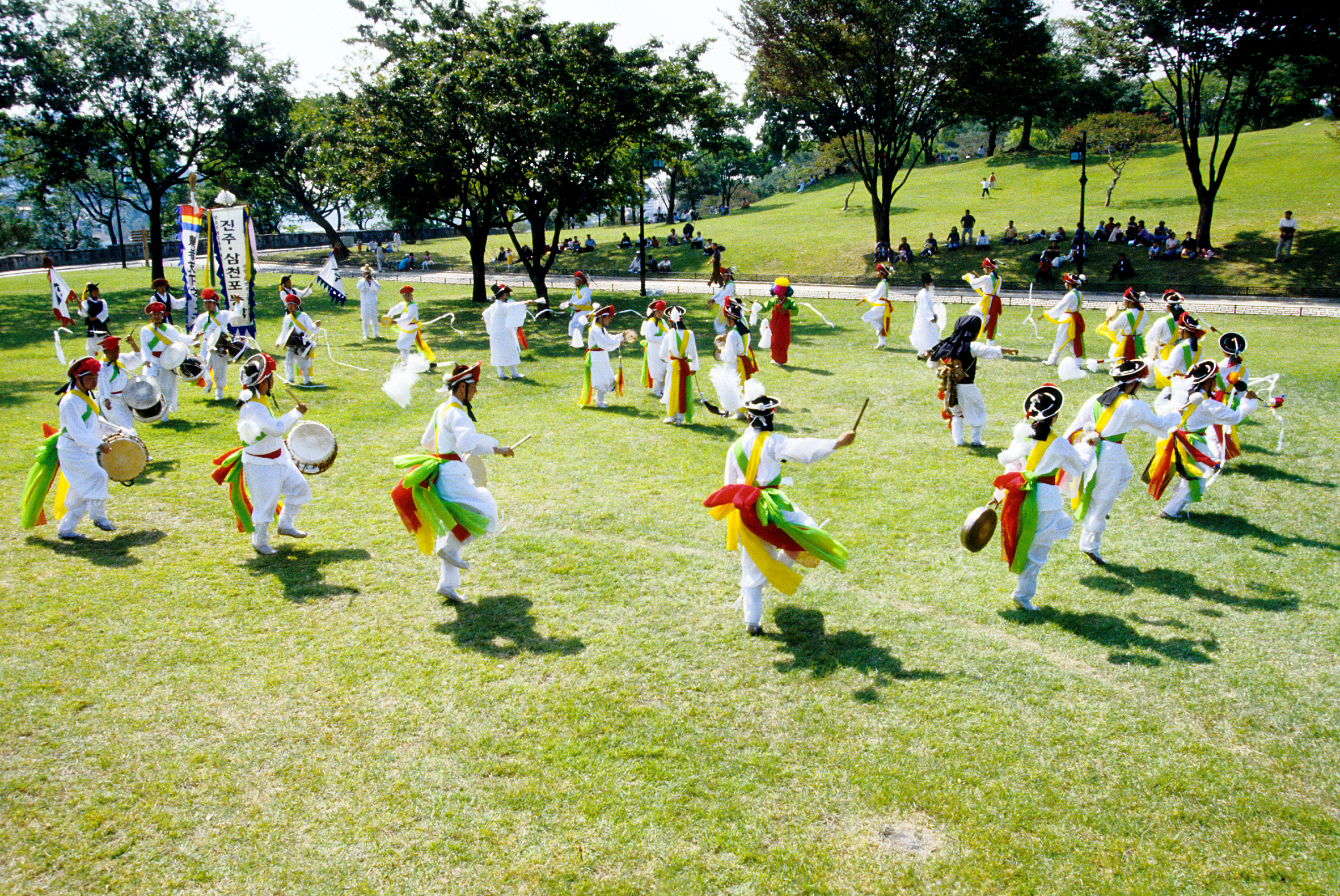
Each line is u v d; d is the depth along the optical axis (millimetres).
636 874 3930
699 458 10500
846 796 4449
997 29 30188
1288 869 3947
